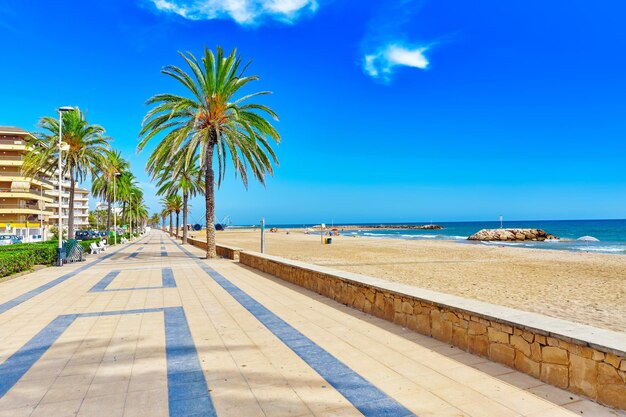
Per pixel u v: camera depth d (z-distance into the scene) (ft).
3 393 11.83
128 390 11.95
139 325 20.17
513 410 10.20
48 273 45.44
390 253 87.66
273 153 66.03
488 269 55.57
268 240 162.30
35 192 194.59
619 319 25.21
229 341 17.08
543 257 76.38
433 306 16.78
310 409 10.55
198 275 41.52
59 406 10.93
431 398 11.06
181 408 10.71
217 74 62.64
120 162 164.66
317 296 27.73
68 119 88.63
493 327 13.75
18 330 19.35
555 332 11.50
